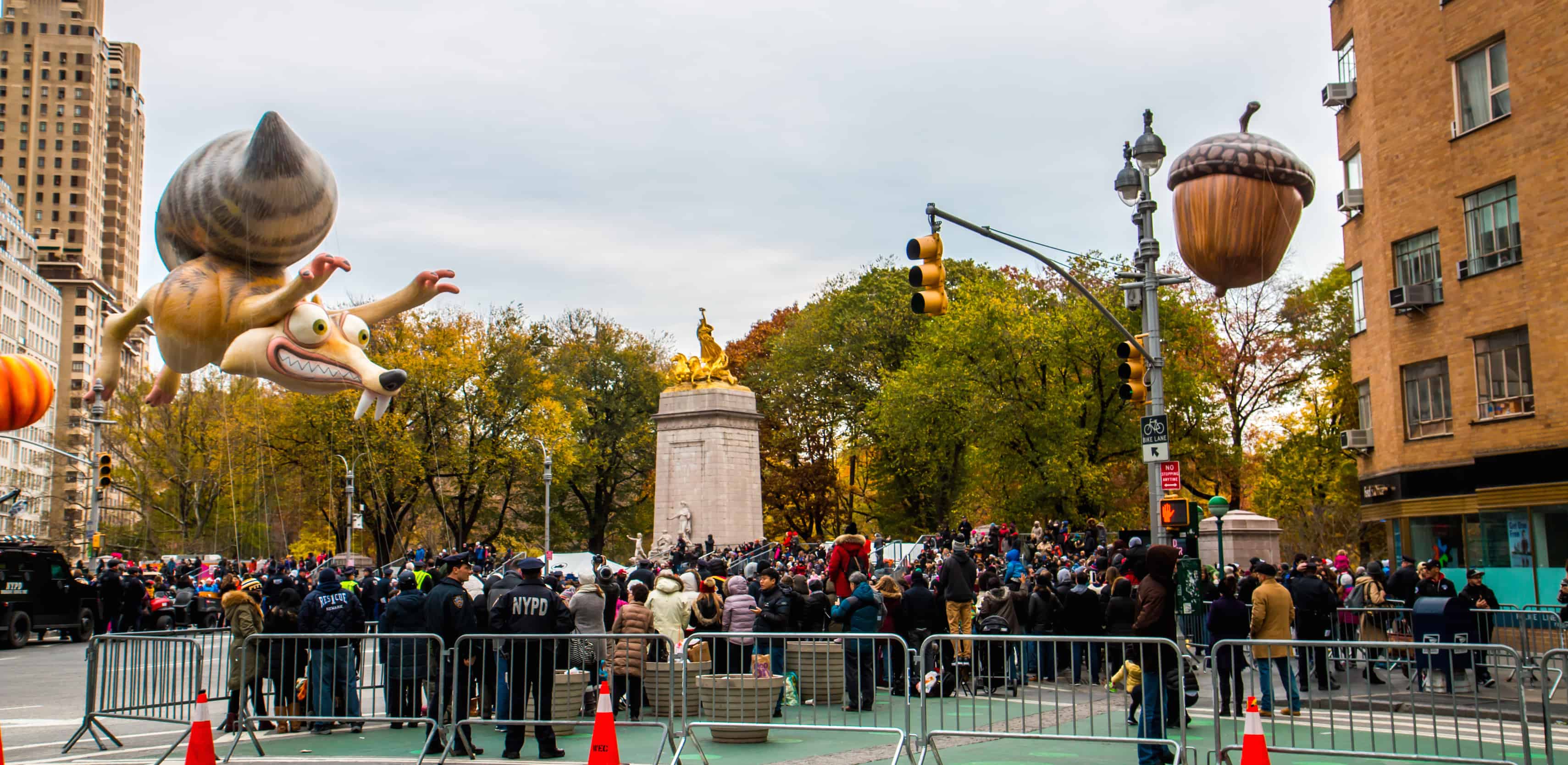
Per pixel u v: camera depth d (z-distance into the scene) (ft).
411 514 245.86
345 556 198.39
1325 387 194.18
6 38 542.57
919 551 151.94
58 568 112.78
